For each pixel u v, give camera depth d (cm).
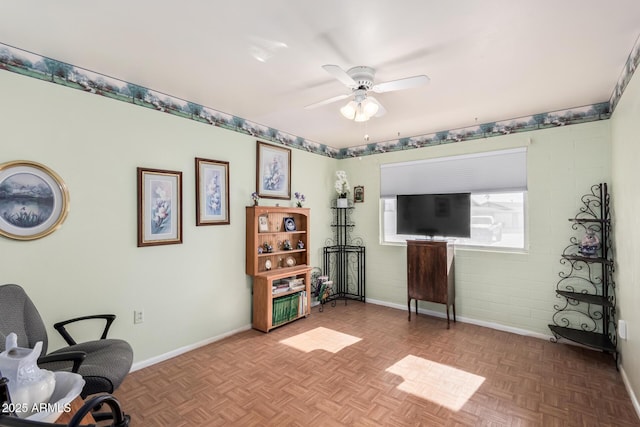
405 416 205
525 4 162
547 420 201
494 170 367
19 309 188
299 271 394
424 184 422
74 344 214
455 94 282
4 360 95
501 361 283
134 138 268
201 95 291
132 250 268
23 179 212
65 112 230
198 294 317
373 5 163
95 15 172
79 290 238
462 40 196
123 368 185
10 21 178
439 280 371
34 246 217
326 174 489
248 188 367
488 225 378
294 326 374
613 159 283
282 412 209
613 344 280
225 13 170
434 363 279
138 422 199
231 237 349
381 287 464
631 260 223
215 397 226
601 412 210
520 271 351
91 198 243
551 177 331
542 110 326
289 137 424
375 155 470
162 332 288
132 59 223
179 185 299
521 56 215
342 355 295
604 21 175
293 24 180
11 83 208
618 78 249
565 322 325
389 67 231
